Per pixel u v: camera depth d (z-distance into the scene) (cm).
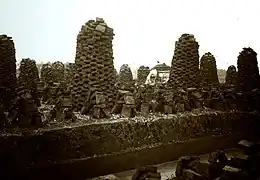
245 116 1850
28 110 1245
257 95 1998
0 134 1124
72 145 1251
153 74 2792
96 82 1581
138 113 1620
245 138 1833
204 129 1684
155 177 1085
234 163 1177
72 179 1241
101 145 1329
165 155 1518
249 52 2208
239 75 2208
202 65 2511
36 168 1149
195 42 2092
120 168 1373
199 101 1892
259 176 1112
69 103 1411
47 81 2155
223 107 1877
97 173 1306
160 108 1688
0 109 1225
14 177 1101
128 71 2555
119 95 1592
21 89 1691
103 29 1594
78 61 1611
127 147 1403
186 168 1162
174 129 1563
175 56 2106
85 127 1290
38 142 1166
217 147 1722
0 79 1650
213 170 1137
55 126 1264
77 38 1644
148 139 1469
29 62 1923
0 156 1086
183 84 2066
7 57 1670
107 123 1352
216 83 2502
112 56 1653
